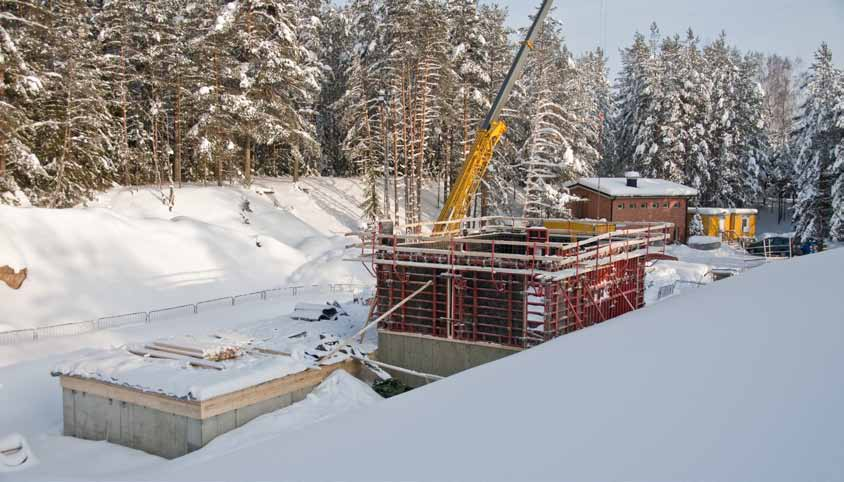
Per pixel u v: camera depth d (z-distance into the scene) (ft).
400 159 189.47
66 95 128.57
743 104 220.64
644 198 172.04
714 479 15.02
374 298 70.54
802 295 42.14
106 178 142.92
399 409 27.91
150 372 50.29
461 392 28.99
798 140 188.85
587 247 62.34
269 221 145.79
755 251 163.02
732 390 21.83
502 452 19.42
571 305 58.54
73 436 52.31
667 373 25.62
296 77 156.25
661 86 205.46
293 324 71.41
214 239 118.11
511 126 168.96
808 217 167.02
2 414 56.24
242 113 148.87
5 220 93.40
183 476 22.95
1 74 107.34
